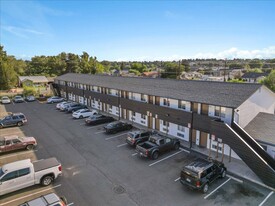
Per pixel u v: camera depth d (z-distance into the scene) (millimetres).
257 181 15000
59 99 49031
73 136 24750
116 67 153500
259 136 17750
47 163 14875
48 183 14414
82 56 107500
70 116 34781
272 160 15531
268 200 12906
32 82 79812
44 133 25891
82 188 14141
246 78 83438
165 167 17172
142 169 16828
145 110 27062
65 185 14469
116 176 15742
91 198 13062
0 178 12719
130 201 12805
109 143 22500
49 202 9516
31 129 27594
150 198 13094
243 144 15844
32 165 13828
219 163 15414
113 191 13812
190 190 13961
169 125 25062
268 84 48375
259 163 14867
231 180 15172
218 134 17781
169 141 20172
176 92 23922
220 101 18906
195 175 13195
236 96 18969
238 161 18188
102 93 36750
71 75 56938
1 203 12469
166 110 23922
